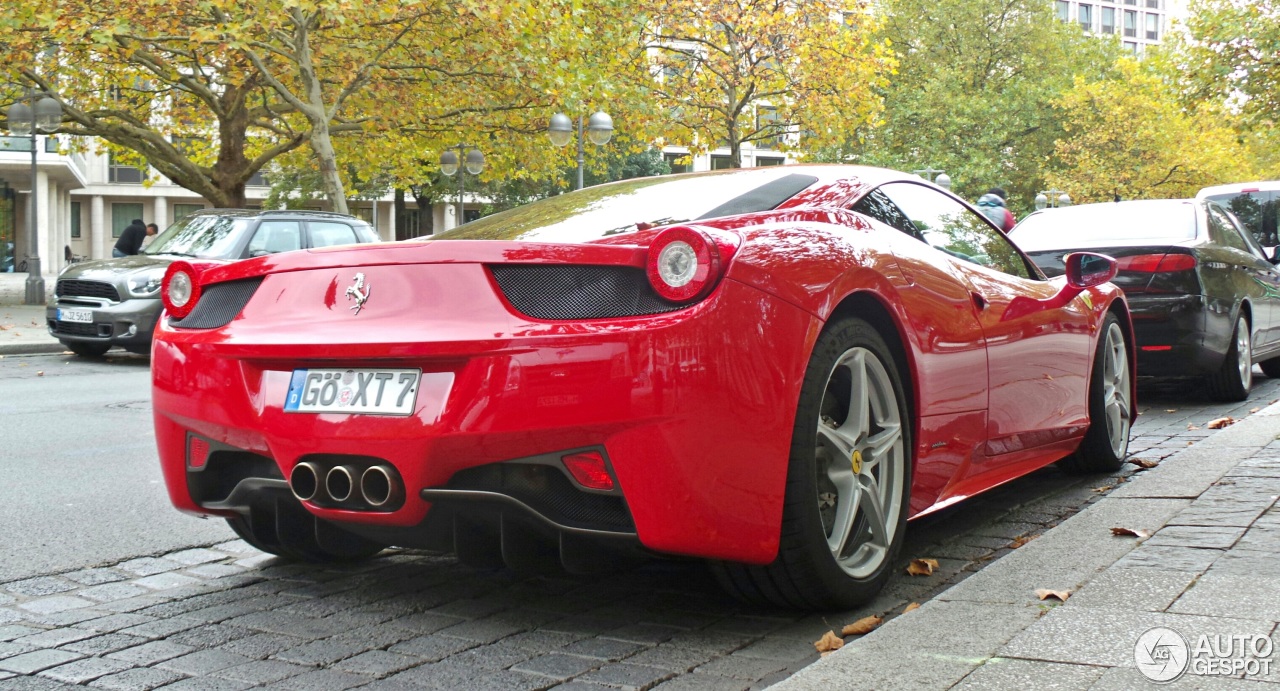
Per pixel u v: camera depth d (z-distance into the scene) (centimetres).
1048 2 4856
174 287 349
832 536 309
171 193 6366
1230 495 390
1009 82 4731
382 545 322
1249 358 861
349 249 305
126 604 340
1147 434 666
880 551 325
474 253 285
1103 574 298
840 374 316
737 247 279
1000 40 4825
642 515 265
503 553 284
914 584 345
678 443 263
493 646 290
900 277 338
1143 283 783
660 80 3036
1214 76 2953
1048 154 4841
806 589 299
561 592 342
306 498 302
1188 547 322
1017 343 414
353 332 289
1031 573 306
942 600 286
